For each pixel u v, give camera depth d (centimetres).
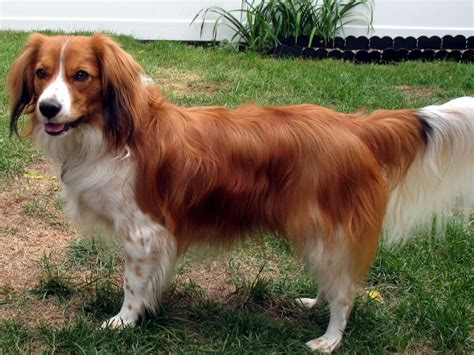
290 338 132
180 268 153
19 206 176
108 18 380
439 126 124
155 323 133
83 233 145
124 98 120
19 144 205
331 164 120
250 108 128
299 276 154
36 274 149
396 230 132
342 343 131
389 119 125
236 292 146
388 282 152
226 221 126
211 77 288
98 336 127
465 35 378
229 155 122
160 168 121
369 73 308
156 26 380
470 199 129
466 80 300
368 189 122
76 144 123
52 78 118
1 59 293
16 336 127
